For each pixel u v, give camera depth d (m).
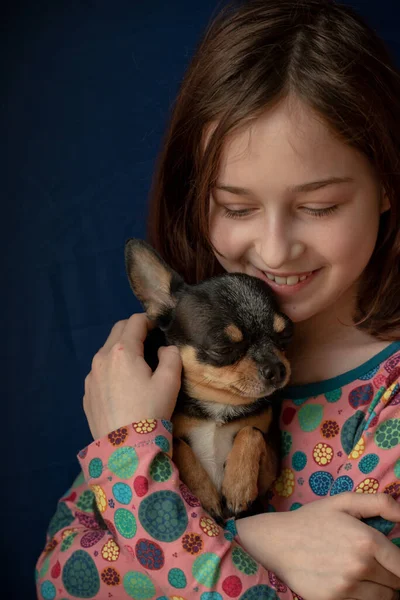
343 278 0.83
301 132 0.78
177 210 0.92
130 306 1.08
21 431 1.08
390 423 0.81
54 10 1.03
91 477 0.81
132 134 1.05
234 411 0.88
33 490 1.09
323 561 0.77
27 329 1.07
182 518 0.78
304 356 0.88
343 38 0.82
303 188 0.79
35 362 1.08
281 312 0.86
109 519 0.81
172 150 0.89
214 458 0.88
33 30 1.04
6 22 1.04
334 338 0.88
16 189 1.06
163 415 0.82
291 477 0.86
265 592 0.77
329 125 0.78
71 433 1.09
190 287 0.89
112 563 0.83
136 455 0.80
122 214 1.07
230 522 0.81
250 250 0.84
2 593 1.09
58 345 1.08
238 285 0.87
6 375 1.08
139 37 1.03
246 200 0.81
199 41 0.95
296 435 0.87
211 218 0.84
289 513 0.80
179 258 0.94
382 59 0.85
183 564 0.78
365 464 0.80
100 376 0.85
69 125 1.05
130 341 0.87
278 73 0.79
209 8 1.02
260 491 0.86
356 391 0.85
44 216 1.06
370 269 0.87
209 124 0.83
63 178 1.06
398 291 0.87
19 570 1.10
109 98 1.04
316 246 0.81
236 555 0.78
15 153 1.05
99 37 1.04
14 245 1.06
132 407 0.82
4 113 1.05
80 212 1.06
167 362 0.85
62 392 1.08
